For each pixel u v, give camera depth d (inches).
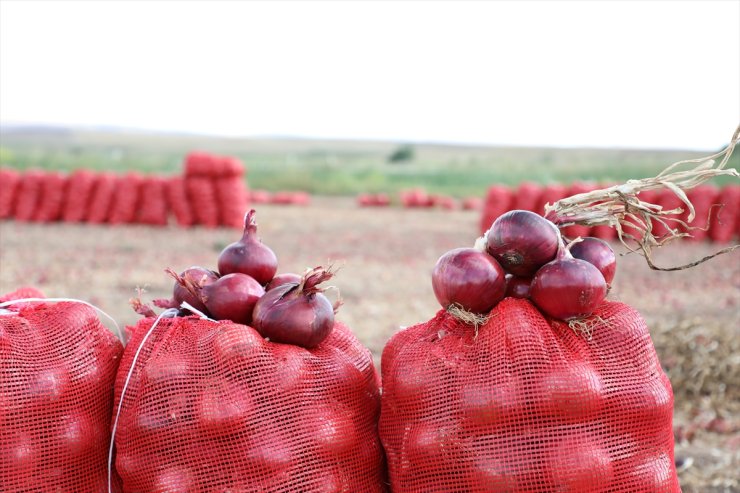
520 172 2130.9
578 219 99.0
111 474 101.9
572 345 91.7
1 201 777.6
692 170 93.4
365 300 396.8
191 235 676.7
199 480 90.1
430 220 967.6
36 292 112.6
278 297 96.4
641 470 89.8
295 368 93.4
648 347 94.5
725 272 533.0
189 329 96.1
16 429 91.7
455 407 90.0
